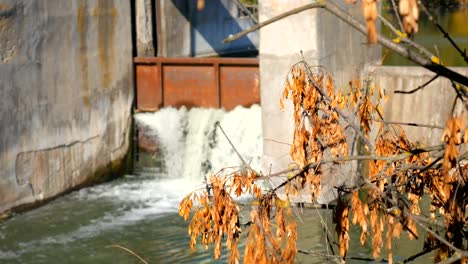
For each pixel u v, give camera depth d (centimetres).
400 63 2123
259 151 1703
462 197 527
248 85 1755
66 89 1689
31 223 1498
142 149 1878
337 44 1514
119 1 1844
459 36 2736
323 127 629
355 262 1134
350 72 1598
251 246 509
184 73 1830
